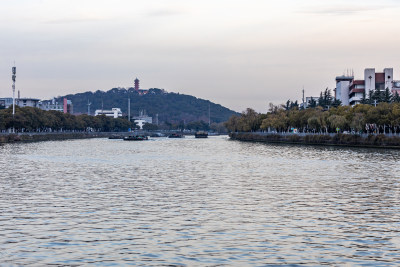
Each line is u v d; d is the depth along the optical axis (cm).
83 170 11225
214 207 6266
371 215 5772
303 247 4444
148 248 4409
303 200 6806
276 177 9675
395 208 6206
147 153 18450
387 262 4044
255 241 4628
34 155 16212
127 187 8188
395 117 18738
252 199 6888
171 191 7700
